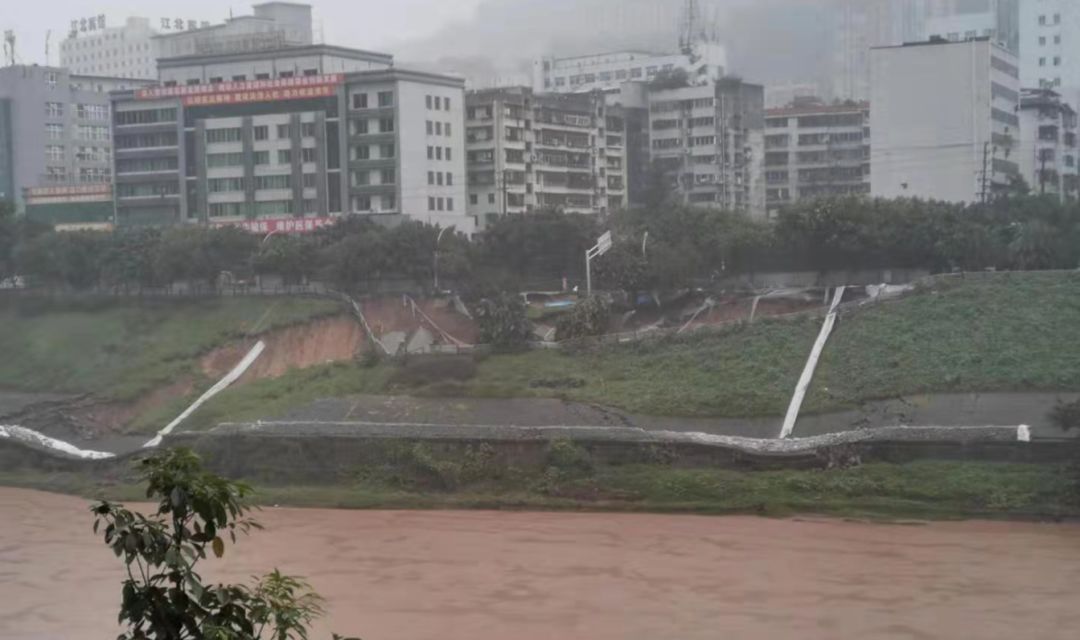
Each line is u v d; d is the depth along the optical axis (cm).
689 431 7388
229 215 12469
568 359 8600
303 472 7494
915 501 6359
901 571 4981
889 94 11531
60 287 11356
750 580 4834
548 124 12769
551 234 10325
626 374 8225
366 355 9081
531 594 4612
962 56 11231
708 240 9744
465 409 7950
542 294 10119
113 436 8762
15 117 15425
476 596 4581
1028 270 8762
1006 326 7762
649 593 4616
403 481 7238
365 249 10119
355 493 7144
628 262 9456
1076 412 6550
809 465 6800
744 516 6400
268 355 9675
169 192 12825
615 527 6150
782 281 9581
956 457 6656
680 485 6762
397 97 11619
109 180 16312
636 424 7519
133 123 12938
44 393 9462
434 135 12006
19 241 11756
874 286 8869
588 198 13112
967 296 8175
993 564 5097
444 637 3941
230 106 12419
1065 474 6322
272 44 13375
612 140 13400
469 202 12494
